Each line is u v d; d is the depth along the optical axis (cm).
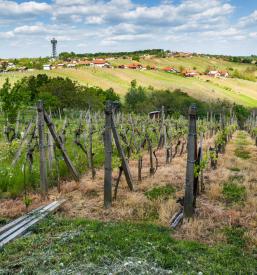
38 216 798
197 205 951
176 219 812
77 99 6031
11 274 535
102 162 1542
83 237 661
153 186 1153
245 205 945
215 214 865
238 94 12769
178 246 641
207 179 1282
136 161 1617
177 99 8912
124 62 18150
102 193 1051
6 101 2539
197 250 643
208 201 1008
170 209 881
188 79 14325
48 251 600
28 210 869
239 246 684
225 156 1897
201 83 13762
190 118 834
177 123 3188
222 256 615
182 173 1362
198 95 11138
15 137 1883
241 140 3450
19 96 2572
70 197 1014
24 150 1609
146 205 930
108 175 907
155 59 19925
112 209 895
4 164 1327
